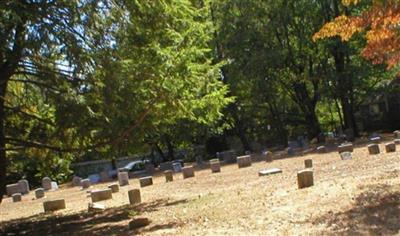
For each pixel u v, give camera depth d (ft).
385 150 64.95
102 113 40.14
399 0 27.43
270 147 139.74
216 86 50.11
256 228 29.86
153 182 76.59
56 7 37.63
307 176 41.45
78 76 39.01
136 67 40.68
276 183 49.01
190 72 44.01
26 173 105.91
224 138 145.69
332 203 32.73
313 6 121.39
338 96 124.98
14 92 47.83
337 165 56.49
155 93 42.04
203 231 31.45
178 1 43.83
